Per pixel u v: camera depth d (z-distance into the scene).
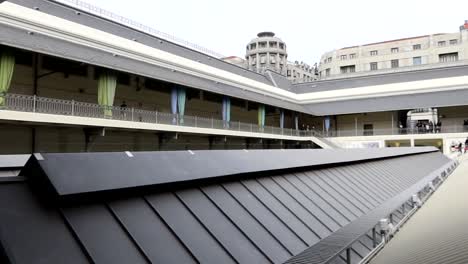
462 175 19.36
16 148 19.77
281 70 109.38
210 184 6.43
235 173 6.92
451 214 8.80
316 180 9.48
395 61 83.69
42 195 4.20
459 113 46.03
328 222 7.26
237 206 6.16
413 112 70.06
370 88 47.88
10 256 3.25
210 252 4.70
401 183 14.33
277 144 41.22
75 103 20.56
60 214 4.08
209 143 32.56
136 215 4.71
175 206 5.31
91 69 26.36
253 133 34.72
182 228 4.90
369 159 15.58
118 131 25.17
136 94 29.91
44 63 23.30
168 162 6.08
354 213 8.51
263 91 43.56
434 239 6.37
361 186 11.01
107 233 4.18
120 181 4.86
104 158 5.16
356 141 45.97
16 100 18.89
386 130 45.94
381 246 6.84
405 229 8.22
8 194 3.95
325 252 4.51
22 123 18.67
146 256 4.10
